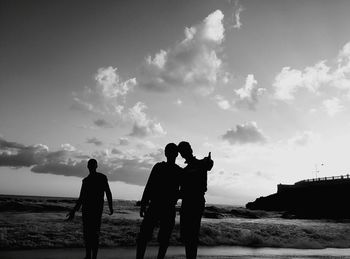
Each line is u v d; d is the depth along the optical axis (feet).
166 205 16.61
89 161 21.66
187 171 17.28
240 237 44.21
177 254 29.27
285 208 257.34
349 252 38.04
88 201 21.09
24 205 109.19
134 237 37.99
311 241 46.09
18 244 30.94
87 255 20.81
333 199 223.51
